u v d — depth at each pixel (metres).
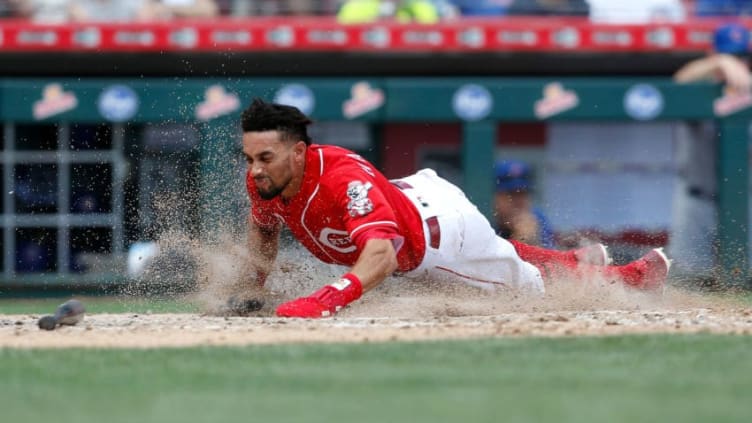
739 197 57.28
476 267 26.11
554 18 60.75
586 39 59.03
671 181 61.25
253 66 60.03
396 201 24.34
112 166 58.25
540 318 22.91
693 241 60.44
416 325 21.20
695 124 60.69
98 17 59.75
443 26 58.53
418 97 57.34
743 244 57.16
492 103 57.28
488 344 18.16
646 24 59.22
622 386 14.08
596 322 21.98
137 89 56.00
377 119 57.34
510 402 12.84
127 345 18.67
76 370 15.91
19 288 56.88
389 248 22.53
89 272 58.34
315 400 13.21
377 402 12.98
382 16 60.44
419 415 12.09
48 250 58.75
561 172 61.62
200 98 55.78
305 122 22.83
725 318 22.92
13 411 12.88
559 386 14.12
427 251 24.88
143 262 43.06
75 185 58.72
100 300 48.22
